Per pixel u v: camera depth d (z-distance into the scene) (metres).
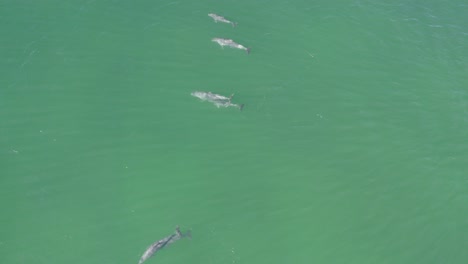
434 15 94.75
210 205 62.59
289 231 61.56
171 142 67.88
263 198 64.19
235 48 80.56
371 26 89.94
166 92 73.19
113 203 61.25
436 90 81.25
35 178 61.91
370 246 61.22
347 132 73.00
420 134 74.50
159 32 81.06
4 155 63.12
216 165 66.56
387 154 71.25
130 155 65.81
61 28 78.69
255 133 70.81
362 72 81.81
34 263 55.00
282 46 83.38
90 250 56.81
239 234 60.56
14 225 57.66
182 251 58.16
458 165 71.38
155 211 61.25
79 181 62.47
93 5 83.31
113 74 73.81
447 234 63.50
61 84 71.25
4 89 69.25
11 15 79.12
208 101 72.75
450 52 87.62
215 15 84.56
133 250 57.47
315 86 78.50
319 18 89.69
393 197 66.50
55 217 58.94
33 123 66.69
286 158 68.62
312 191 65.69
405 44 87.69
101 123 68.19
